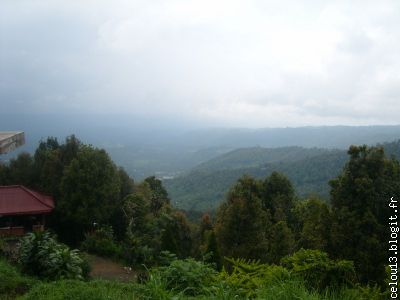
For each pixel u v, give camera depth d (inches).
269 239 912.9
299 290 178.4
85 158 953.5
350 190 622.8
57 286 283.1
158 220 1014.4
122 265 783.1
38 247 425.7
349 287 224.5
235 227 842.8
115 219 1055.6
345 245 589.0
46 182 1024.9
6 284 356.8
